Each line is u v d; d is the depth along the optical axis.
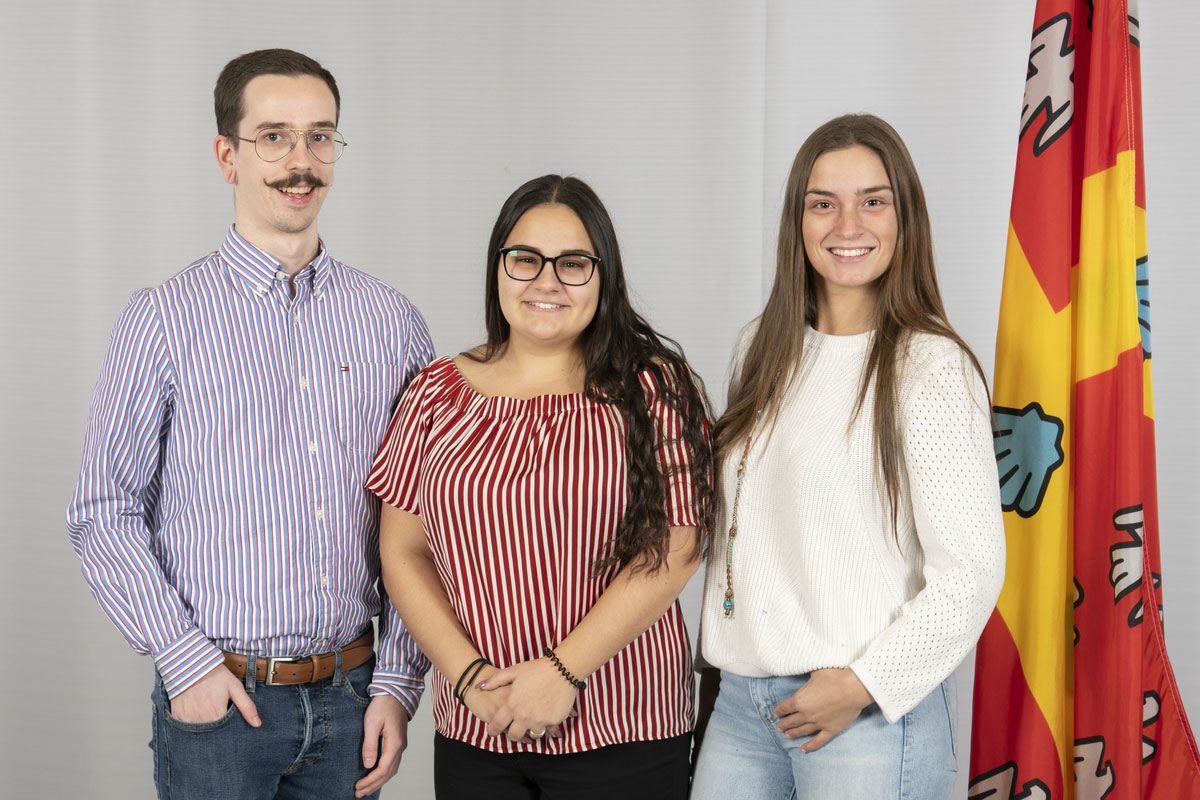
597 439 1.75
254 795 1.86
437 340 3.21
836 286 1.83
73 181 3.14
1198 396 2.81
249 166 1.87
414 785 3.25
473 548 1.75
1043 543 1.84
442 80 3.16
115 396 1.82
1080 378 1.84
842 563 1.69
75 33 3.12
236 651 1.84
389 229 3.19
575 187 1.84
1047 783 1.83
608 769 1.77
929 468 1.62
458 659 1.76
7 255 3.16
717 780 1.82
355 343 1.96
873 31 3.00
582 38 3.14
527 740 1.77
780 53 3.05
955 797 2.97
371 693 1.96
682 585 1.77
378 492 1.89
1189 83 2.78
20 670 3.23
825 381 1.78
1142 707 1.80
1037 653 1.84
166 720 1.84
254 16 3.14
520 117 3.16
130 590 1.80
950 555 1.61
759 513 1.79
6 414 3.19
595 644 1.70
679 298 3.17
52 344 3.18
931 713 1.70
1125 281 1.79
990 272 2.98
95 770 3.25
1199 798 1.79
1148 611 1.83
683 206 3.14
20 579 3.21
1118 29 1.79
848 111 3.02
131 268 3.17
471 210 3.19
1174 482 2.84
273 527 1.85
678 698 1.84
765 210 3.10
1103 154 1.81
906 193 1.76
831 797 1.68
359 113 3.17
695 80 3.12
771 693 1.75
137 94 3.13
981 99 2.96
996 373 1.92
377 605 2.02
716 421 1.90
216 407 1.85
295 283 1.92
